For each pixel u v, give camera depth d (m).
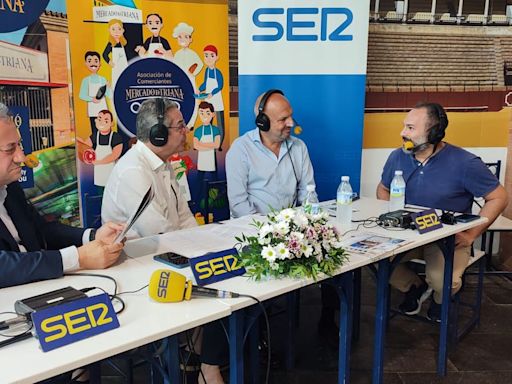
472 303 2.84
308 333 2.49
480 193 2.29
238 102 3.02
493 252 3.49
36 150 2.62
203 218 3.20
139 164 1.92
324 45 2.84
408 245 1.75
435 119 2.29
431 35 3.21
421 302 2.48
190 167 3.10
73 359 0.98
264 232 1.43
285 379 2.10
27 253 1.38
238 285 1.39
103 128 2.83
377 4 3.12
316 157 3.01
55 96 2.65
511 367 2.18
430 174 2.38
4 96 2.48
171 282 1.26
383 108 3.28
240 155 2.55
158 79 2.91
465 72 3.27
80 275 1.43
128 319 1.16
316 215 1.51
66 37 2.64
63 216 2.78
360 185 3.18
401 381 2.07
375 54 3.19
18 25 2.47
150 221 1.89
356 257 1.62
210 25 2.95
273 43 2.83
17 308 1.18
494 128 3.36
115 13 2.74
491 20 3.22
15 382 0.90
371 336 2.47
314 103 2.92
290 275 1.42
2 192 1.53
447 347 2.20
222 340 1.73
